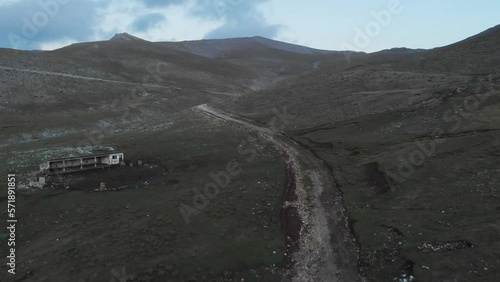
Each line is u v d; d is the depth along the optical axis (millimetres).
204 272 30312
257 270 30734
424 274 26984
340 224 37156
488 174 39250
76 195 45031
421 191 39469
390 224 34500
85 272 29672
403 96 80062
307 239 34875
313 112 86625
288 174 52219
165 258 31781
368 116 73875
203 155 61875
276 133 77562
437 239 30531
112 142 72438
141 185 48969
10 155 63000
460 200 35844
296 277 29797
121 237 35000
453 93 74938
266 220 38875
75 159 54188
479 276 25562
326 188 46062
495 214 32250
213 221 38562
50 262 31094
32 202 42906
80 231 36406
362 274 29219
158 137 76062
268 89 133000
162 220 38375
